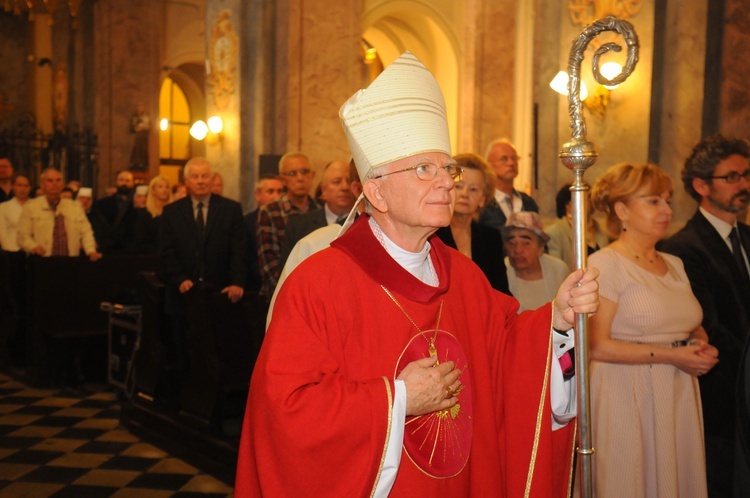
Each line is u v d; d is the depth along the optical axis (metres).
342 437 1.76
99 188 16.27
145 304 5.96
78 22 17.27
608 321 2.82
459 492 1.96
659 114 6.55
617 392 2.81
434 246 2.15
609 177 3.01
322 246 2.96
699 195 3.26
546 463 2.05
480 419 2.03
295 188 5.27
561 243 5.36
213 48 10.70
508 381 2.11
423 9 11.23
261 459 1.82
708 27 6.60
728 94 6.52
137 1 16.52
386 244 2.03
